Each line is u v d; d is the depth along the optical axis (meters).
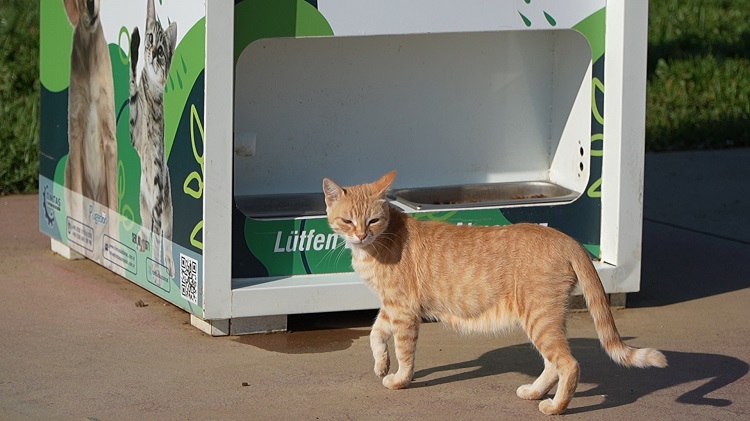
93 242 3.55
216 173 3.10
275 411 2.84
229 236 3.13
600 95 3.37
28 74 4.86
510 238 2.86
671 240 3.97
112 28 3.38
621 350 2.79
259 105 3.51
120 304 3.38
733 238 3.99
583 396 2.93
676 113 5.11
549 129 3.69
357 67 3.57
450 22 3.23
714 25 6.36
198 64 3.09
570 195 3.50
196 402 2.88
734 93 5.32
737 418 2.84
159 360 3.06
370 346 3.11
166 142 3.21
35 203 4.20
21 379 2.96
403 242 2.91
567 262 2.83
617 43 3.32
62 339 3.17
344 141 3.59
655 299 3.48
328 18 3.16
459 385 2.97
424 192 3.61
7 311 3.32
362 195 2.90
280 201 3.50
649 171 4.66
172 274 3.24
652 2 6.75
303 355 3.11
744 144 5.00
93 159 3.51
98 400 2.88
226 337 3.20
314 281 3.23
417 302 2.91
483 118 3.67
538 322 2.82
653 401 2.91
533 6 3.29
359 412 2.84
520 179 3.71
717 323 3.32
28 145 4.39
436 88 3.63
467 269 2.87
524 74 3.66
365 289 3.23
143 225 3.33
